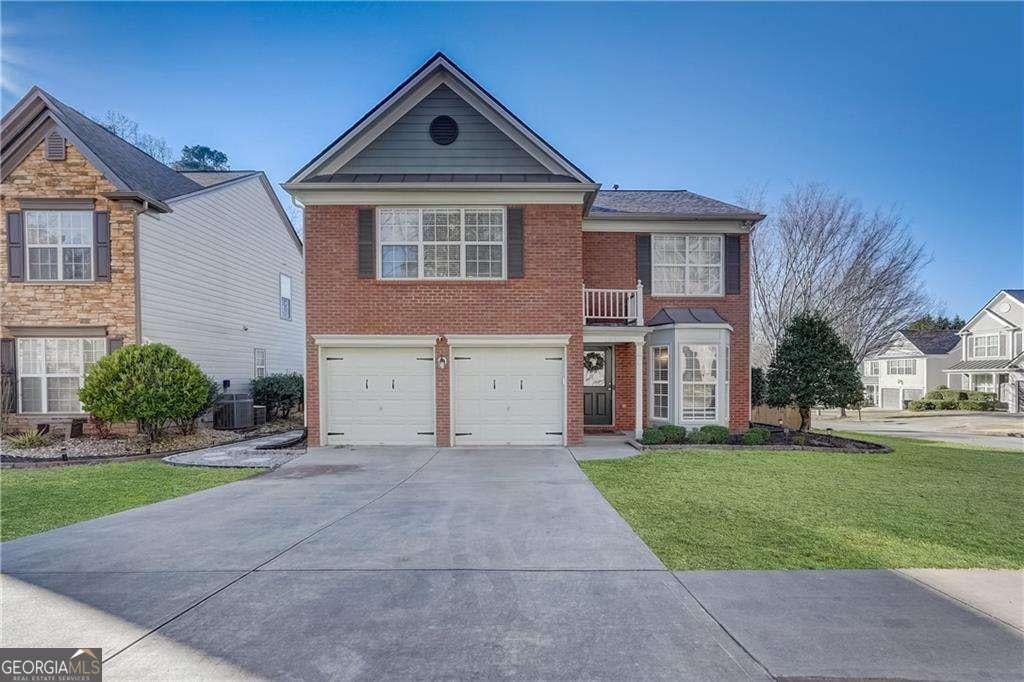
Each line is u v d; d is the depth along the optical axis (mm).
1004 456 10727
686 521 5828
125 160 13953
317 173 11281
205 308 15305
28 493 7336
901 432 17891
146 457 10242
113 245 12469
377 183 10922
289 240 21031
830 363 11883
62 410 12398
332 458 9906
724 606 3746
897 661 3066
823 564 4555
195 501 6824
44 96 12203
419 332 11203
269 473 8656
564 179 11281
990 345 34156
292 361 21359
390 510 6324
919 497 6965
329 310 11180
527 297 11242
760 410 15672
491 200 11227
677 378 11938
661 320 12750
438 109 11516
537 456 10008
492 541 5148
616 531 5461
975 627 3459
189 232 14547
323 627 3459
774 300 22391
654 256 13273
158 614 3639
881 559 4672
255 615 3623
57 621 3547
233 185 16859
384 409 11266
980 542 5141
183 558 4699
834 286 21547
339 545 5051
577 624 3484
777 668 2992
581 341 11289
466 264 11320
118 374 10820
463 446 11203
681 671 2961
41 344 12406
